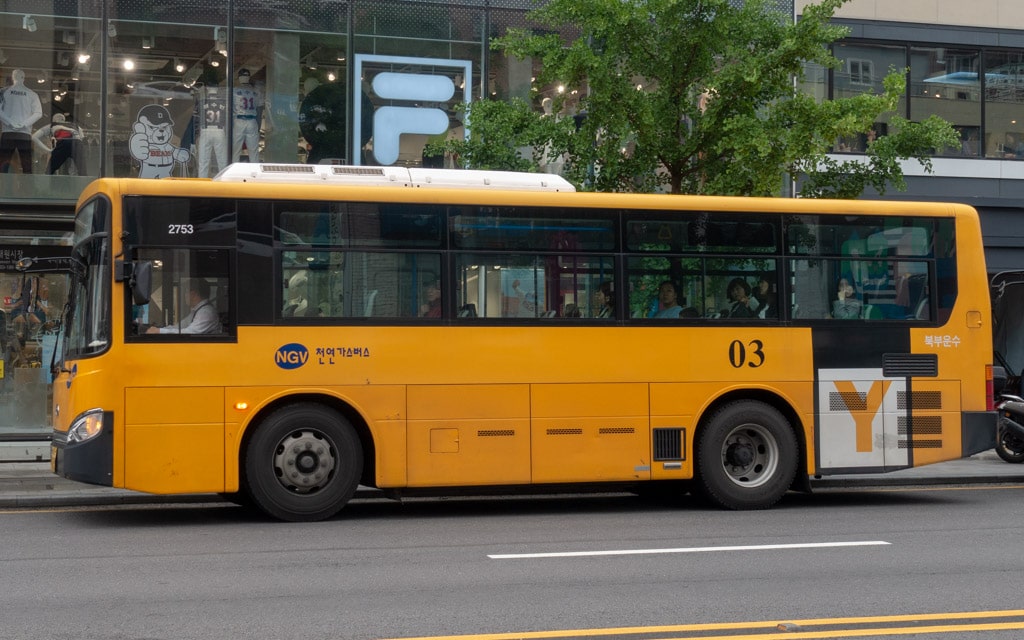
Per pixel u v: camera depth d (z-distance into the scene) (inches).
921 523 479.8
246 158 777.6
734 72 647.8
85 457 459.8
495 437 497.4
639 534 445.7
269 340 476.1
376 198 491.2
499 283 502.0
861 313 545.6
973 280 562.3
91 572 359.6
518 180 515.5
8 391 746.2
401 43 802.8
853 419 541.3
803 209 541.0
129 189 469.1
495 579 345.1
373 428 485.1
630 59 660.7
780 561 377.7
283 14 784.9
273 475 478.0
